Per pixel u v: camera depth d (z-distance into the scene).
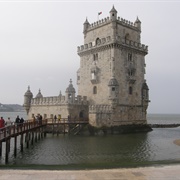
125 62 64.69
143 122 68.44
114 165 25.28
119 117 61.47
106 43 62.78
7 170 21.48
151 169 21.39
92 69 65.38
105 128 58.19
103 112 58.12
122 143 44.78
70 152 35.97
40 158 31.94
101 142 45.84
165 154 34.53
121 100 62.41
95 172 20.33
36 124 47.44
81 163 28.39
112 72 61.34
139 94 67.94
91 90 66.44
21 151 37.34
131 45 65.81
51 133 62.69
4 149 40.88
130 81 64.94
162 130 79.69
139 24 71.12
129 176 18.92
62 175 19.27
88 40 70.75
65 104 61.12
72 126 58.91
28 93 74.62
